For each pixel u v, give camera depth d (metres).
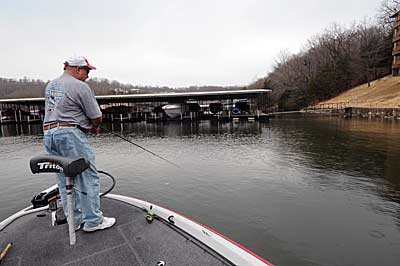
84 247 1.73
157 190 6.96
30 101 32.25
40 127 28.94
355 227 4.75
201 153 12.16
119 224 2.04
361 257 3.88
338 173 8.09
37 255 1.66
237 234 4.58
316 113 38.41
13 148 15.03
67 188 1.69
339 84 43.41
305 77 49.44
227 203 5.95
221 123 28.27
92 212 1.91
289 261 3.82
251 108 33.66
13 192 7.13
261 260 1.50
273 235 4.53
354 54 44.03
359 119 25.69
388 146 11.83
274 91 52.25
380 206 5.62
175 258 1.58
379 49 41.28
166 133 20.91
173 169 9.16
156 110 34.53
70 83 1.78
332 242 4.27
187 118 32.81
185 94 29.64
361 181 7.28
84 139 1.87
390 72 39.88
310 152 11.38
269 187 6.95
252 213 5.39
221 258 1.57
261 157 10.80
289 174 8.12
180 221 1.99
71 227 1.74
